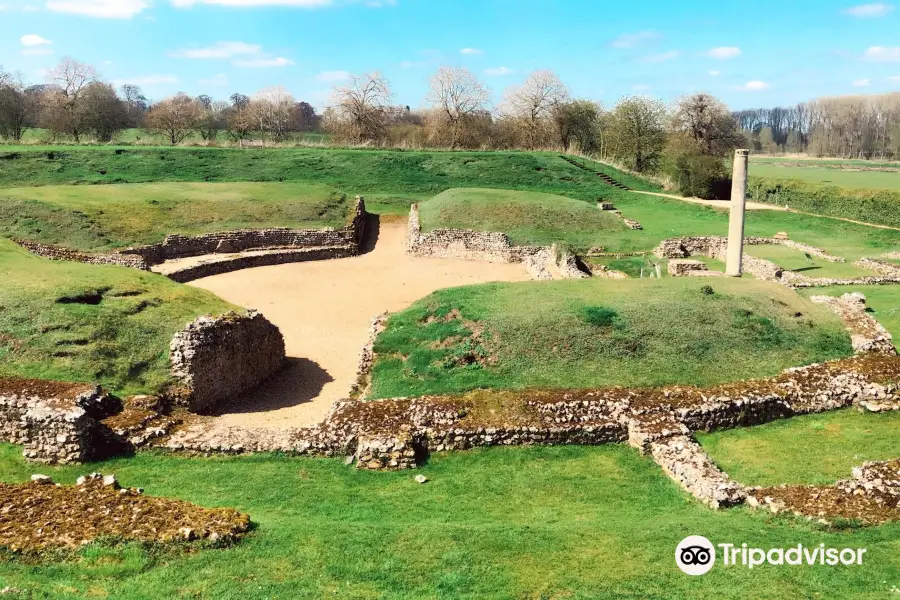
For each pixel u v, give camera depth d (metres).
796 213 51.88
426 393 18.23
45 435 15.30
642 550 11.16
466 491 14.23
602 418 16.67
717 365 19.25
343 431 16.08
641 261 39.28
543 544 11.39
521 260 41.88
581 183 62.50
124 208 41.91
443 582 10.16
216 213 44.28
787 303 22.59
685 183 61.22
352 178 61.94
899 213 47.25
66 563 10.06
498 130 93.56
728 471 15.01
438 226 45.50
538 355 19.39
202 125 93.94
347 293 34.16
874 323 21.84
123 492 12.38
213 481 14.50
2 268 22.94
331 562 10.65
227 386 19.91
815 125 141.12
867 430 16.92
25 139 78.62
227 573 10.16
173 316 21.22
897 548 11.01
